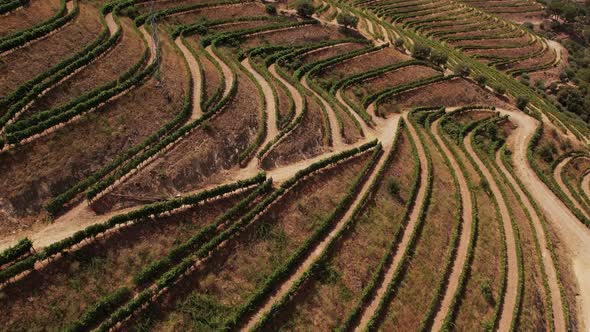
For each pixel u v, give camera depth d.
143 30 86.69
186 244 47.56
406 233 62.75
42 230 44.97
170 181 54.34
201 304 44.72
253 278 49.19
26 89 55.25
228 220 52.81
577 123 123.31
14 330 37.50
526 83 139.25
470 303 56.53
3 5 65.12
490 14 186.25
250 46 99.31
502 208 77.38
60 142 51.47
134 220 47.56
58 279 41.03
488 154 96.56
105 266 43.56
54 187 48.72
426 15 169.25
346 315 49.84
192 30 94.88
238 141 64.75
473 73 126.50
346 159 71.19
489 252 65.25
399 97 103.06
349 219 58.94
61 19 68.25
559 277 67.62
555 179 97.62
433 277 58.34
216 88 72.00
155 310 42.53
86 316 39.50
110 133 55.66
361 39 117.12
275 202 57.28
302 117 74.31
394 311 51.78
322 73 99.69
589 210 88.38
